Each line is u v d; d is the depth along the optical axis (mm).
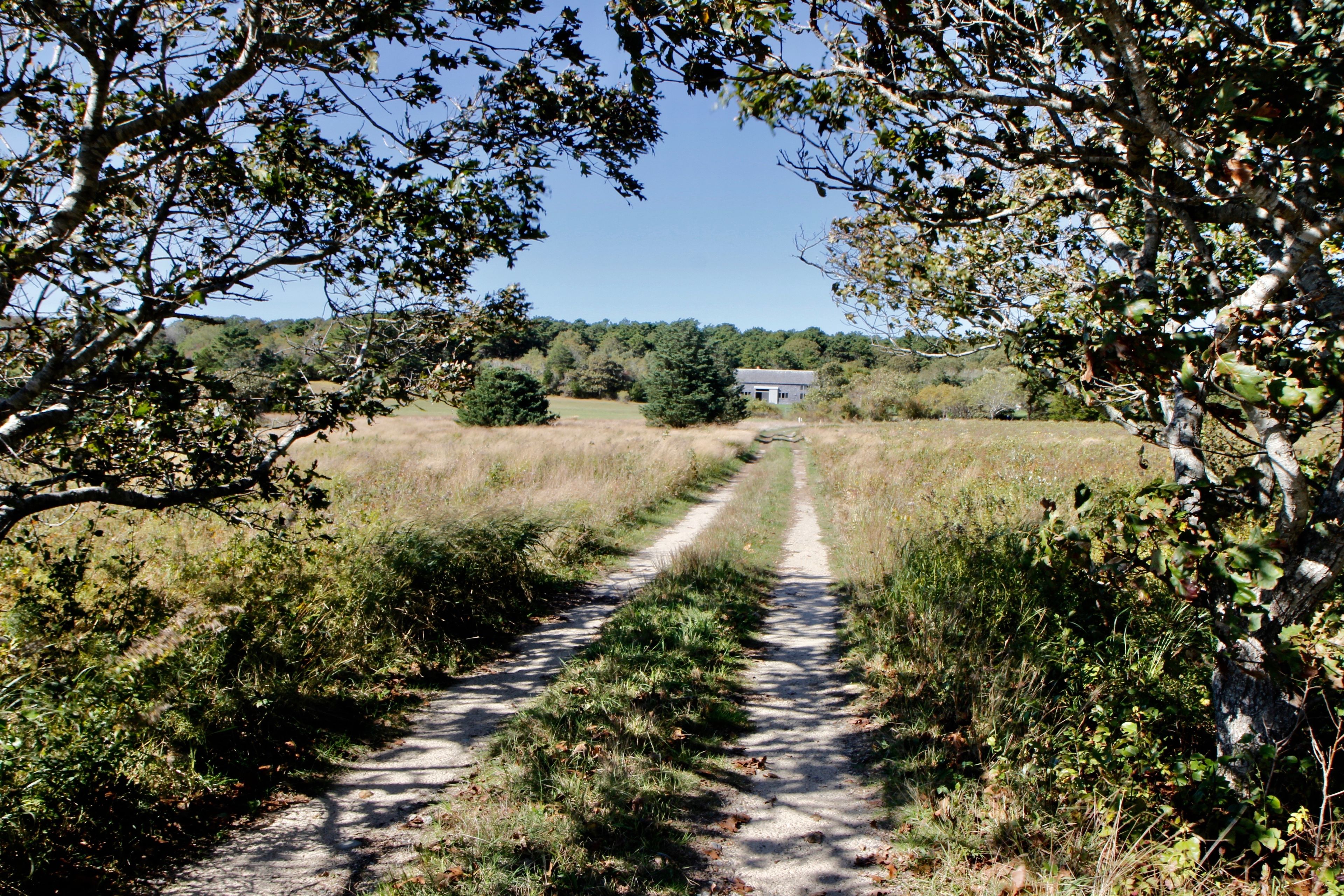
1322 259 3287
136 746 3936
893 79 3090
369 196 3971
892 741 4824
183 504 4258
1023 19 3436
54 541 7422
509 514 8992
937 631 6059
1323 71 2291
